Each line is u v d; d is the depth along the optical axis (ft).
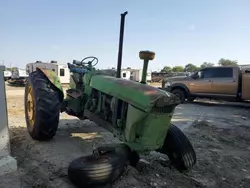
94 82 12.09
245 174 11.27
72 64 15.98
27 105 13.73
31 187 8.56
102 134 15.61
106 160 8.39
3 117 9.65
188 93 38.47
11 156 10.20
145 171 10.23
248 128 21.31
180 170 10.53
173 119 24.07
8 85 76.69
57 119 12.72
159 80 120.88
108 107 10.87
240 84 35.19
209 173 10.98
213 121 23.99
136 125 8.88
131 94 9.14
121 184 9.06
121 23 12.46
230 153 14.12
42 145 12.77
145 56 9.79
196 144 15.35
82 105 13.78
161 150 10.94
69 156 11.49
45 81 12.80
